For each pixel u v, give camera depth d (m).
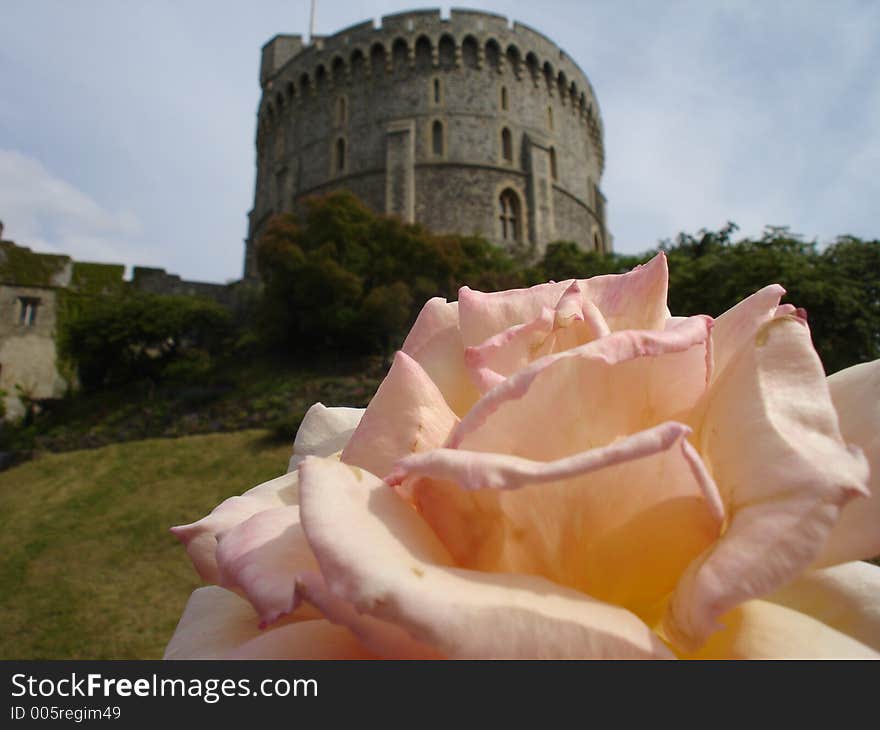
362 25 36.41
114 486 15.77
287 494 0.74
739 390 0.52
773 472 0.45
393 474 0.49
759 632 0.51
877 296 13.07
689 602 0.44
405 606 0.39
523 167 35.59
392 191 33.56
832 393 0.60
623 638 0.42
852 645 0.50
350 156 35.34
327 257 25.97
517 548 0.51
